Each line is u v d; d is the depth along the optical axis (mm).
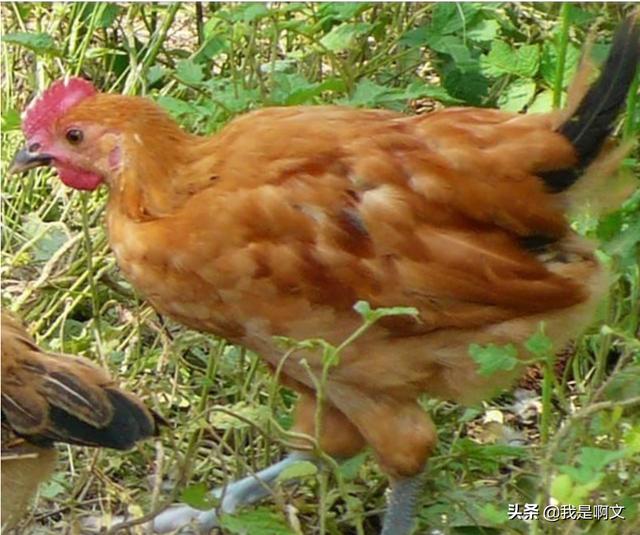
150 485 6848
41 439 6000
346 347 6094
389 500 6434
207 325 6293
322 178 6039
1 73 9320
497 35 8039
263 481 6434
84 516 6719
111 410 6008
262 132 6156
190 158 6211
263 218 5996
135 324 7590
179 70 7535
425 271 6000
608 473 5957
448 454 6594
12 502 6133
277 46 8211
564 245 6199
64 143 6320
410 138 6129
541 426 6797
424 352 6117
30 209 8703
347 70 7891
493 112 6293
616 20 8094
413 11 8555
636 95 6582
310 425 6547
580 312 6250
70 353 7504
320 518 6289
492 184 6047
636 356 6629
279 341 5879
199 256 6039
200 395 7305
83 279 7852
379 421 6293
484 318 6066
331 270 5996
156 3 9305
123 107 6242
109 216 6328
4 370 5953
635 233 6527
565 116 6133
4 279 8281
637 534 6117
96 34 9328
